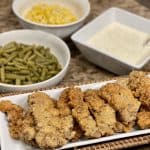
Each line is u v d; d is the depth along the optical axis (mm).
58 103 620
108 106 610
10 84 703
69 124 580
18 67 731
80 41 750
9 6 947
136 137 605
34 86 680
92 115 607
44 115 587
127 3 985
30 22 792
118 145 591
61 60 771
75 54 812
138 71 672
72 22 815
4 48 768
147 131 609
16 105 630
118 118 615
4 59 744
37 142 569
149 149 629
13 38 793
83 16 831
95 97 627
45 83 687
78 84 680
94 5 967
